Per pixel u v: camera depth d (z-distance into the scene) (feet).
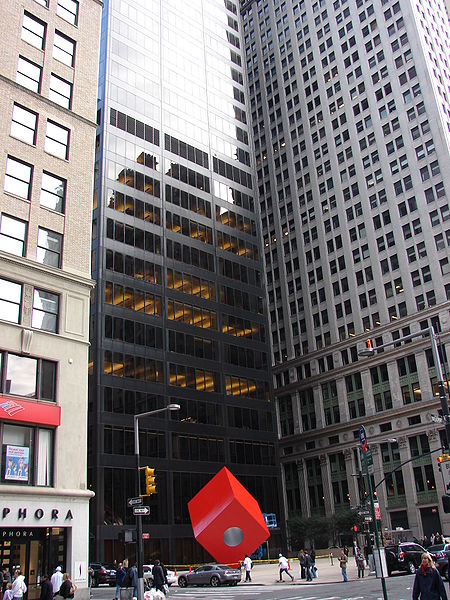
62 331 92.79
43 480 83.82
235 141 285.64
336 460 275.59
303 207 323.57
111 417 189.67
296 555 261.85
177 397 212.43
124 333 203.92
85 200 104.94
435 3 330.75
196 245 244.01
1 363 83.15
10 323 85.66
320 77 334.44
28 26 105.50
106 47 237.45
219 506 130.82
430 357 245.65
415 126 277.23
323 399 287.28
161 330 216.54
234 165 279.08
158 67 258.16
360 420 263.49
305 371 299.17
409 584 88.89
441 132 265.54
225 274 251.39
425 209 263.08
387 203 279.49
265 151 361.30
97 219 211.20
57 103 105.40
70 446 88.12
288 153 341.21
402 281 263.70
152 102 248.73
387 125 290.15
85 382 93.71
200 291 237.66
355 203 294.87
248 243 268.82
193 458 209.97
